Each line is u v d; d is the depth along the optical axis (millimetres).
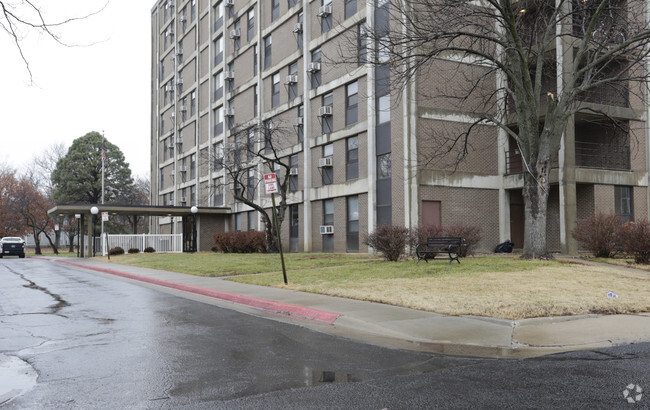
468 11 18094
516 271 14922
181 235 41156
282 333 8312
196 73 50531
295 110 34438
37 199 54312
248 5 40344
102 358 6578
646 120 25766
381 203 26094
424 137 24297
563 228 23094
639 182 25531
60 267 27984
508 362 6254
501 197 26125
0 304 12023
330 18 30328
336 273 16094
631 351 6680
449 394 4953
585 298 10414
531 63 24562
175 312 10703
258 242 31750
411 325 8562
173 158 56844
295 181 34281
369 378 5566
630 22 19156
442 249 17391
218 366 6141
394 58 18391
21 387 5324
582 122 26875
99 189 65375
